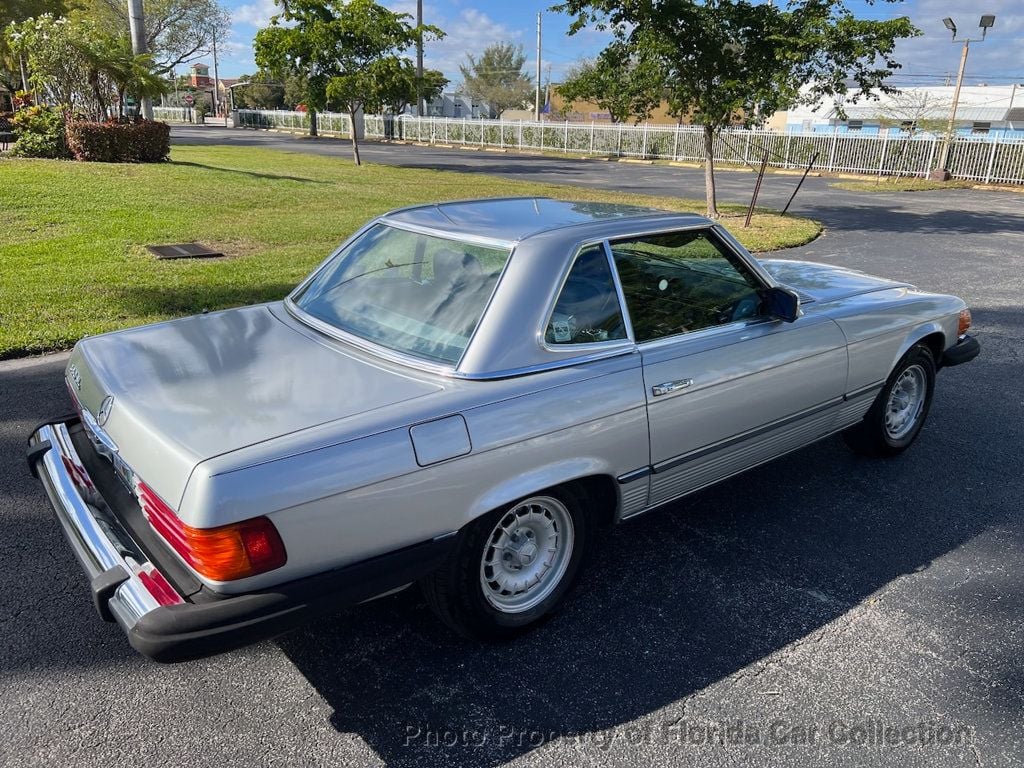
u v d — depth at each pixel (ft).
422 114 165.99
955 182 82.12
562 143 130.62
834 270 16.33
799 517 13.20
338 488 7.67
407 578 8.34
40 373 18.72
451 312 9.53
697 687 9.12
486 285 9.54
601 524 10.81
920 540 12.51
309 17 77.00
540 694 8.96
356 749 8.11
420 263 10.43
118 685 8.96
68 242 32.19
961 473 14.98
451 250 10.23
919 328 14.69
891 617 10.48
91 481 9.48
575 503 9.98
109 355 9.90
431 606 9.41
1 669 9.14
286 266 29.91
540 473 9.19
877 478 14.71
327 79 78.33
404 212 11.90
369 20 75.72
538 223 10.56
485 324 9.14
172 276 27.45
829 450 16.05
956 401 18.84
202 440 7.63
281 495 7.36
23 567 11.14
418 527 8.31
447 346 9.21
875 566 11.73
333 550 7.79
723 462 11.82
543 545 9.95
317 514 7.60
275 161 79.82
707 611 10.56
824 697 8.99
